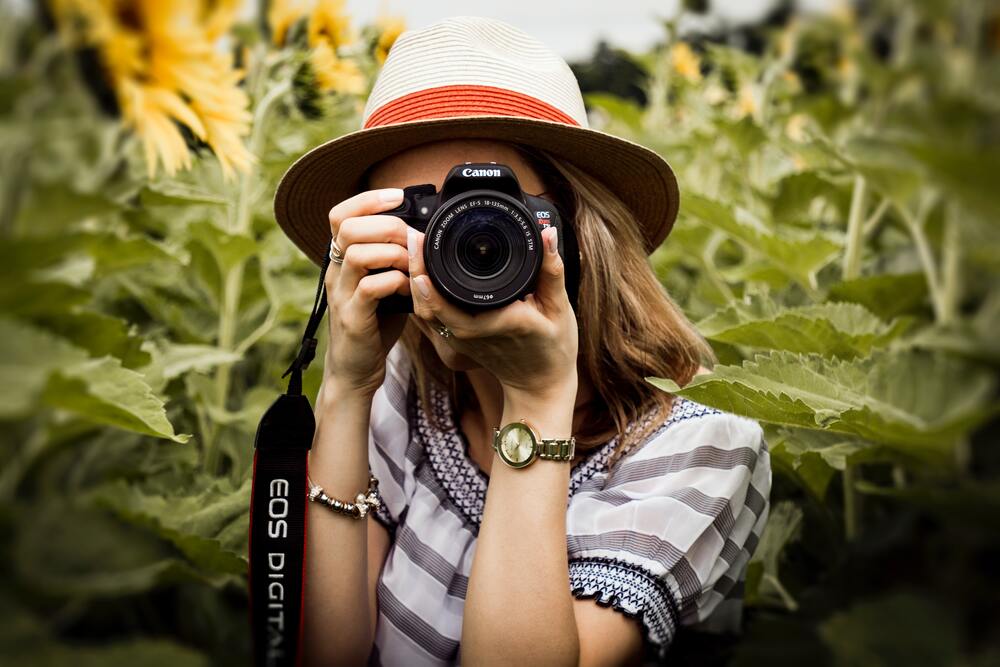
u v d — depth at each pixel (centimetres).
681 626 159
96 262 134
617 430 166
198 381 195
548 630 135
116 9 120
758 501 163
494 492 141
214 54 150
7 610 88
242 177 207
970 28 92
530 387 140
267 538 149
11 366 89
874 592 110
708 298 265
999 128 80
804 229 249
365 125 165
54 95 102
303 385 204
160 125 134
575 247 147
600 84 409
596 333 161
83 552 95
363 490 161
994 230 88
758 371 119
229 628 148
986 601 91
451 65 154
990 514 90
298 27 211
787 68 246
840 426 113
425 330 162
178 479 157
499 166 140
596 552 150
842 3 128
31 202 92
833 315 156
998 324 101
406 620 163
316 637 158
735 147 258
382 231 147
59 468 115
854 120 181
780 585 172
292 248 261
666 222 178
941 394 99
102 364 104
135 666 90
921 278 161
